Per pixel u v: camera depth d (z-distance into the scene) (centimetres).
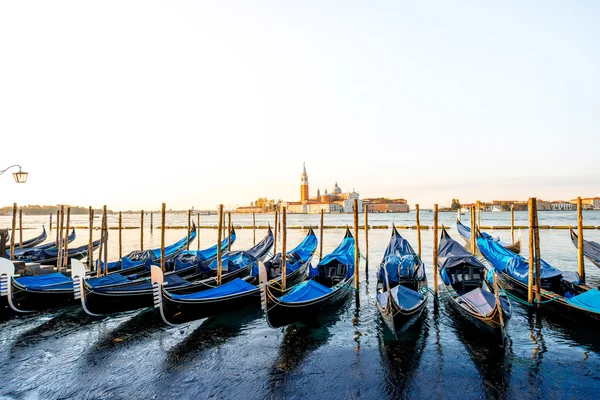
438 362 932
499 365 912
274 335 1125
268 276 1579
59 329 1164
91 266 1855
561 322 1171
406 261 1522
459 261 1426
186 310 1108
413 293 1205
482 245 1870
